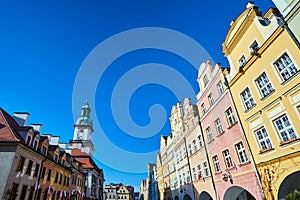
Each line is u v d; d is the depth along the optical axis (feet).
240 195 63.31
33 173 63.93
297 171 34.86
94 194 141.90
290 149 36.68
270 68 42.29
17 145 55.06
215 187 62.08
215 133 63.36
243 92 51.26
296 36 35.96
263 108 43.65
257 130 46.06
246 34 50.47
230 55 56.85
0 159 52.65
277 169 39.01
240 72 51.21
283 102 38.93
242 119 50.65
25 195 59.00
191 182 80.12
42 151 72.90
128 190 301.02
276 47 40.88
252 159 46.11
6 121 62.18
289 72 38.40
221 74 60.59
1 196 48.78
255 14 47.67
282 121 39.50
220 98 60.75
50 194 76.07
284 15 38.42
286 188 38.63
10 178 51.67
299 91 35.96
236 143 52.44
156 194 153.07
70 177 100.32
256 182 44.57
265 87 44.27
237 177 51.52
